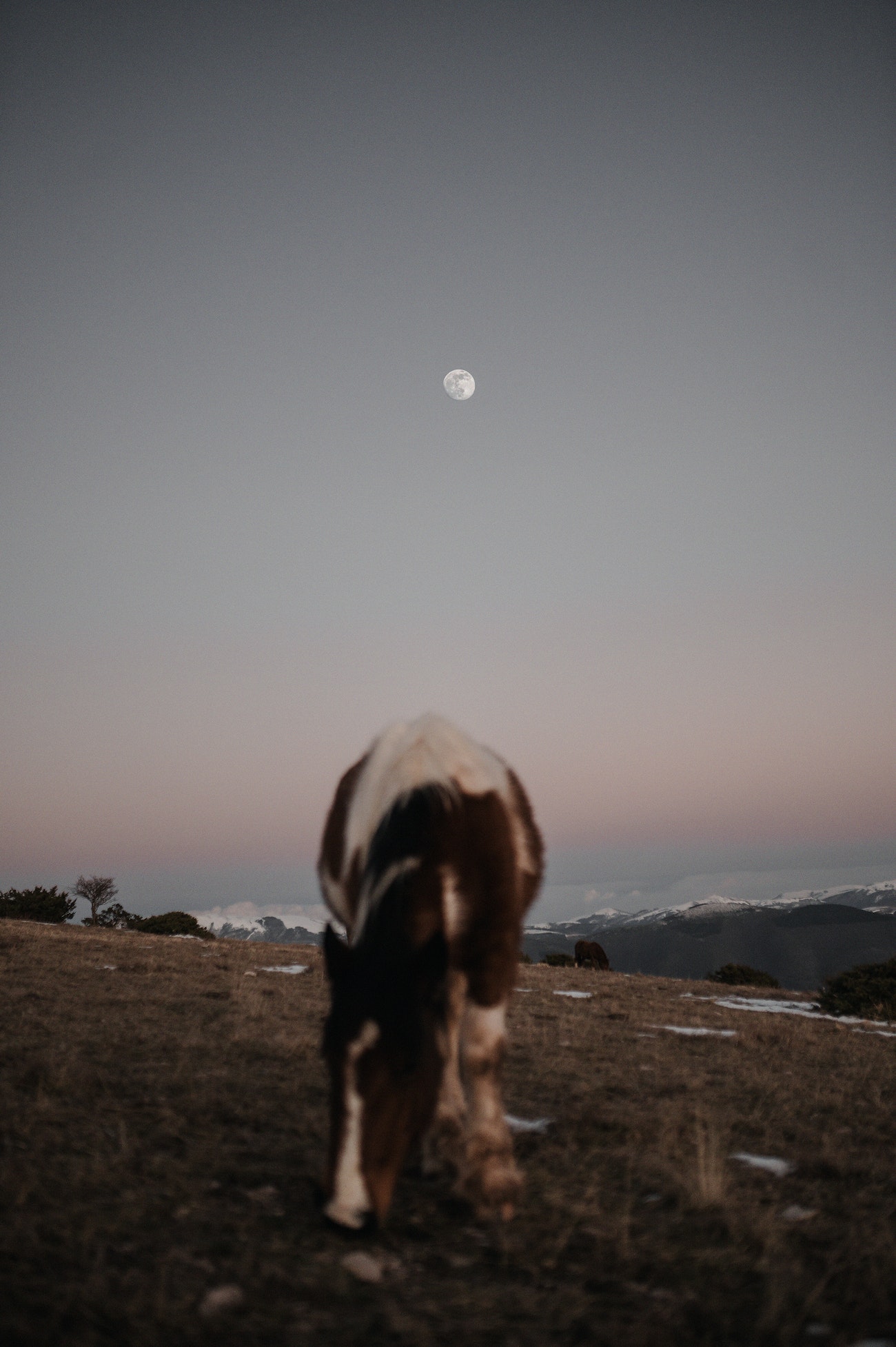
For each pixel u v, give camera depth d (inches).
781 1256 133.2
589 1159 179.0
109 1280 111.5
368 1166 116.5
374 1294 113.7
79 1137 169.8
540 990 592.7
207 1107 197.2
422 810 149.6
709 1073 301.3
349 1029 121.0
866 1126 234.1
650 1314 112.5
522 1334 105.6
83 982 414.0
